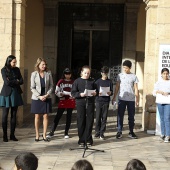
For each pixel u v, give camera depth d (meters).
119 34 15.86
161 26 9.83
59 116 9.07
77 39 16.20
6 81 8.41
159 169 6.58
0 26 10.19
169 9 9.77
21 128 10.30
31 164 3.25
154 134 9.78
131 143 8.70
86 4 15.85
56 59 15.88
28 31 15.62
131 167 3.30
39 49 15.75
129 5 15.36
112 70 15.96
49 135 9.05
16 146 8.16
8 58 8.58
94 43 16.20
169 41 9.82
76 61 16.34
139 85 15.64
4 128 8.54
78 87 8.10
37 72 8.56
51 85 8.66
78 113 8.13
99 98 9.05
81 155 7.48
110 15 15.83
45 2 15.54
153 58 10.03
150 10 9.95
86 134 7.80
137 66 15.65
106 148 8.15
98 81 9.11
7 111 8.55
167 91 8.97
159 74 9.55
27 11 15.54
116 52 15.91
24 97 15.30
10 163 6.79
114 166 6.70
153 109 9.86
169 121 8.88
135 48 15.60
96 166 6.68
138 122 11.73
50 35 15.73
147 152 7.84
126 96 9.15
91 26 15.97
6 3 10.15
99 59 16.28
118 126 9.22
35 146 8.20
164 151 7.95
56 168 6.54
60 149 7.96
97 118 9.15
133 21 15.52
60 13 15.89
